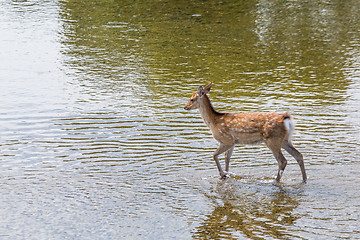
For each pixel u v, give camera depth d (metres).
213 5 35.44
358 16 32.41
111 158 13.38
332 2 36.62
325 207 10.58
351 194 11.16
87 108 17.48
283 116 11.94
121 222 10.13
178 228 9.84
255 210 10.56
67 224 10.05
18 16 32.56
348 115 16.38
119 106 17.72
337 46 25.91
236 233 9.57
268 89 19.61
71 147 14.10
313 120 16.00
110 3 36.12
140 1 36.66
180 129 15.48
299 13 33.38
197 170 12.73
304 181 11.96
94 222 10.14
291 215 10.27
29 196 11.30
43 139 14.71
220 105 17.75
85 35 28.34
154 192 11.52
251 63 23.30
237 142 12.54
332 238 9.27
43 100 18.36
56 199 11.16
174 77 21.38
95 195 11.34
